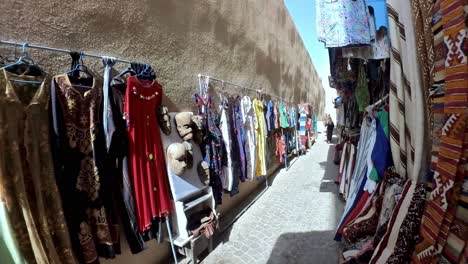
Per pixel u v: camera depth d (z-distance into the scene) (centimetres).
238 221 398
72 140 170
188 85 323
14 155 139
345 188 427
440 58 126
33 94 154
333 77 404
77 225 171
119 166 206
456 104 109
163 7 285
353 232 235
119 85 207
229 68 437
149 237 232
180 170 257
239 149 425
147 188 229
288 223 383
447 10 113
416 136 159
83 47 196
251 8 533
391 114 186
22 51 158
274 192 543
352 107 443
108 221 191
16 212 140
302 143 1018
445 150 114
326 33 213
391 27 176
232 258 293
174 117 280
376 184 238
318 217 400
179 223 264
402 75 176
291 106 870
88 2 200
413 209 156
